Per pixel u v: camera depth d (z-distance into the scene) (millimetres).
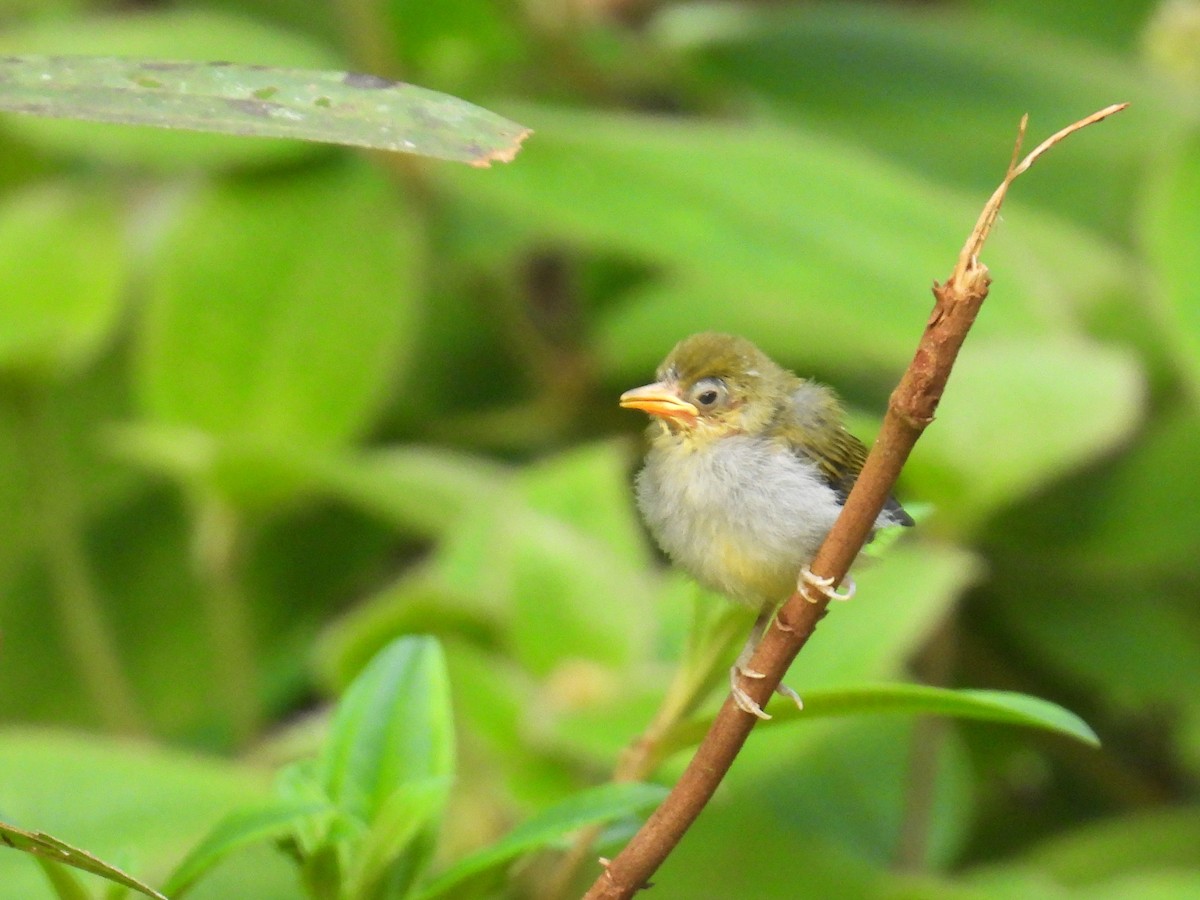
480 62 4156
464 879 3836
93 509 4129
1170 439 4094
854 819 4023
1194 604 4082
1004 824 4078
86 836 3920
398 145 3467
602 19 4176
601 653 3961
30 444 4082
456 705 3949
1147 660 4070
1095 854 4023
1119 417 4012
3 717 4094
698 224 4066
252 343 4094
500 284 4141
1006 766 4082
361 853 3836
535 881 3939
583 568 3967
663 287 4160
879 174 4086
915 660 4062
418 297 4105
